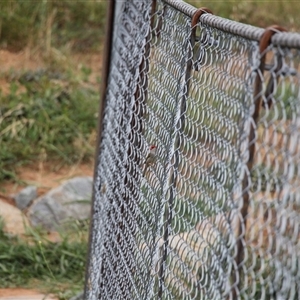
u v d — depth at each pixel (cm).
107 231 677
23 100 1375
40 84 1458
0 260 961
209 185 396
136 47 629
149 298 479
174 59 501
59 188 1138
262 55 319
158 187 498
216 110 398
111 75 782
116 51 762
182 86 453
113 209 652
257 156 312
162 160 498
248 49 345
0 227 1032
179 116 453
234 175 342
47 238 1076
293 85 295
